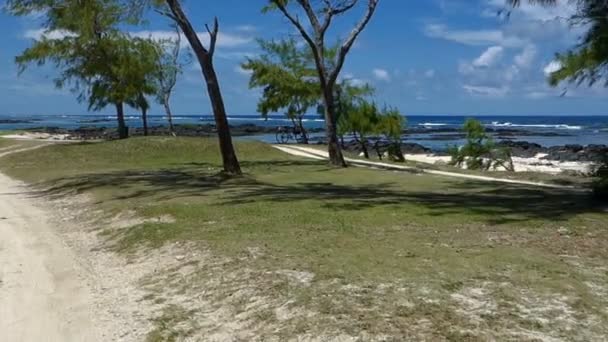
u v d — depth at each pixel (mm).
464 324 5523
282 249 8391
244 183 17438
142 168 24125
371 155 37062
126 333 6246
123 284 7945
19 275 8672
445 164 29750
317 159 28094
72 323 6656
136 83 38000
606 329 5418
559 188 16625
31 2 22109
